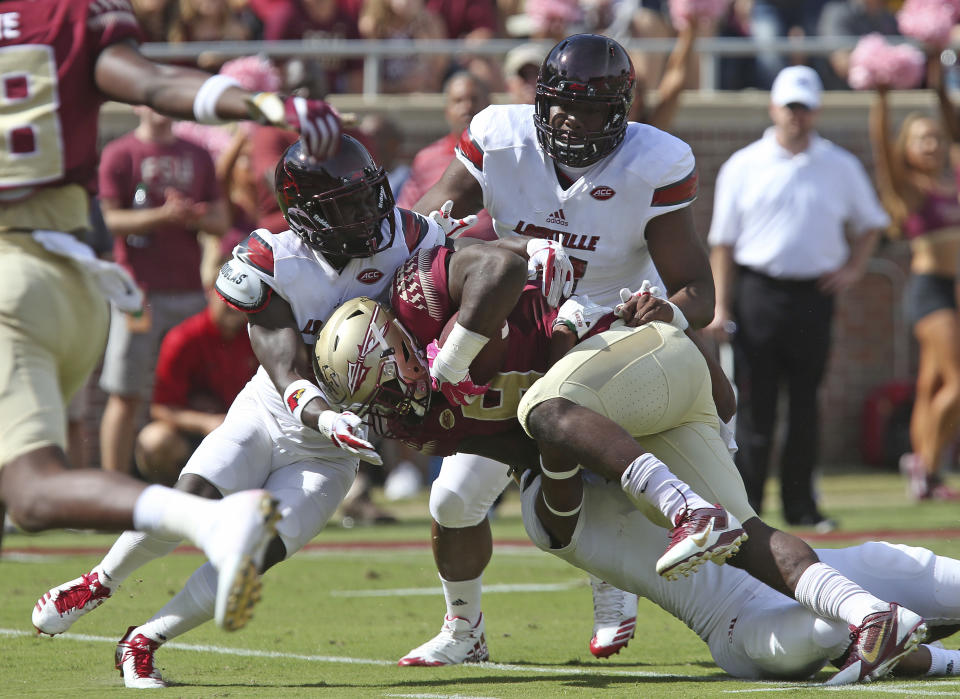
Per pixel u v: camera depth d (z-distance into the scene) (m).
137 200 30.00
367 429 12.40
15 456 11.01
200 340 29.59
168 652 14.89
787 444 29.33
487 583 21.39
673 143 14.05
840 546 24.59
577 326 12.68
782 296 28.81
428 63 41.81
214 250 33.38
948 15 33.75
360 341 12.09
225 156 31.92
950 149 35.31
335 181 12.18
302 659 14.42
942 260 34.75
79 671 13.66
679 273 14.17
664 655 14.98
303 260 12.63
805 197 28.80
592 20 39.81
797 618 12.33
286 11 40.25
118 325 29.33
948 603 12.91
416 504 35.84
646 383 12.39
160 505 10.36
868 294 42.75
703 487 12.73
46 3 11.77
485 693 11.78
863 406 43.00
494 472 14.09
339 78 40.56
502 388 12.74
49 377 11.55
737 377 29.44
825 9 44.72
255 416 13.41
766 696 11.22
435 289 12.38
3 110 11.73
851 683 11.85
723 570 13.16
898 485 39.00
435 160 27.28
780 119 28.97
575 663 14.39
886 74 33.66
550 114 13.62
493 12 43.22
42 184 11.78
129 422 29.77
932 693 11.30
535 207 14.25
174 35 39.12
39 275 11.64
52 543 28.02
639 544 13.43
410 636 16.16
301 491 13.06
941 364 34.97
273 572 22.73
